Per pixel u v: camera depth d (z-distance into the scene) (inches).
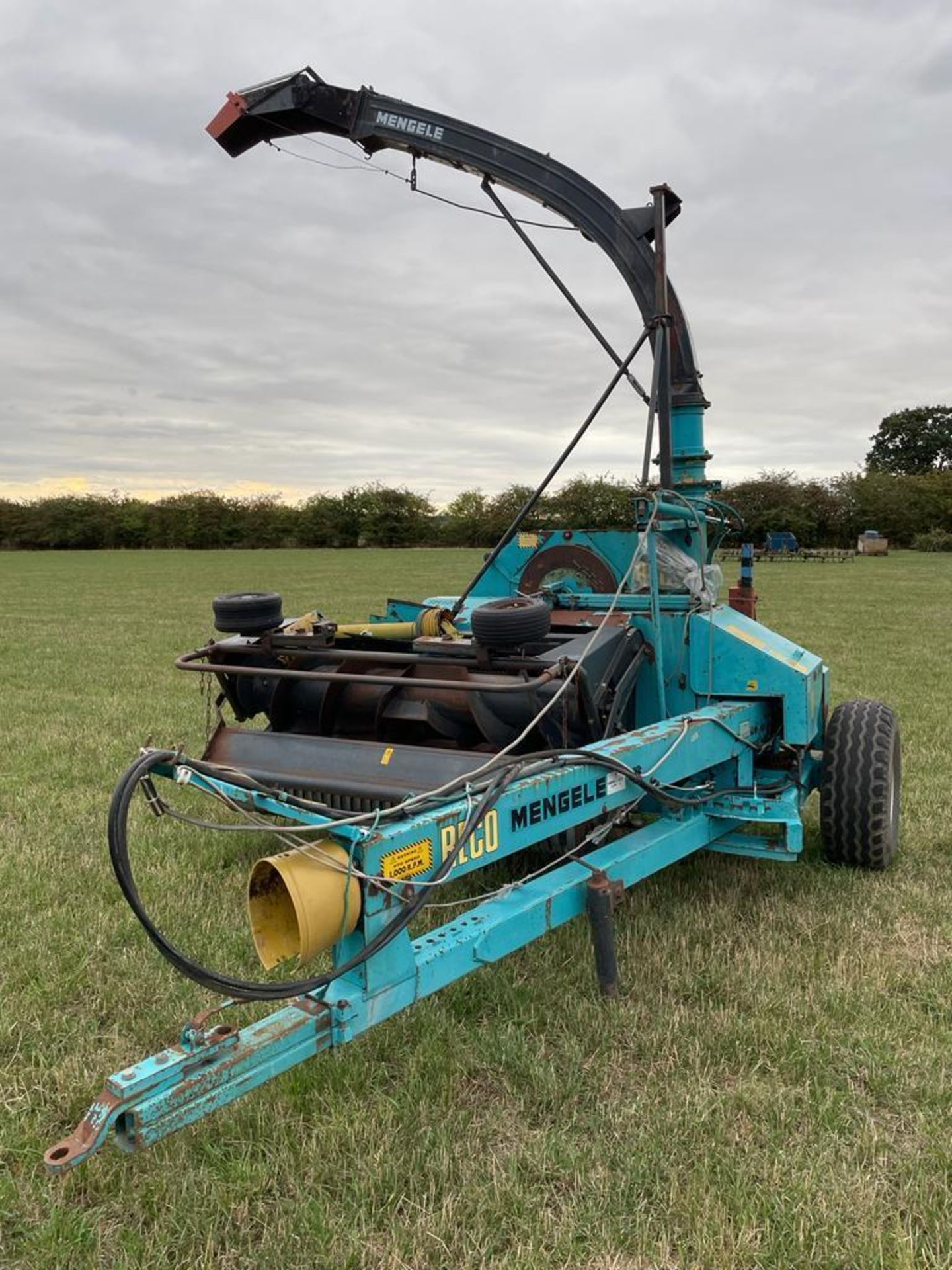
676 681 197.3
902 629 709.3
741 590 230.7
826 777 211.9
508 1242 103.3
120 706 408.8
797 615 823.7
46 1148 118.0
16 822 247.8
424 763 150.7
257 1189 110.2
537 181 217.9
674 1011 148.9
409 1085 129.3
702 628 193.6
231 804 122.0
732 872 212.7
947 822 248.7
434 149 224.5
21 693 448.5
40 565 2027.6
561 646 172.4
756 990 155.6
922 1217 105.0
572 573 224.7
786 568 1662.2
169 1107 91.2
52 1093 128.6
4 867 210.2
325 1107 125.8
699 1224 103.4
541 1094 127.6
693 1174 112.0
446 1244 102.0
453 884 199.6
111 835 100.7
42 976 160.1
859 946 173.6
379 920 110.0
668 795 164.2
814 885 204.8
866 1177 111.7
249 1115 122.6
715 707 187.8
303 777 157.3
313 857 105.5
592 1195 108.9
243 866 214.7
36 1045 139.8
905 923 184.9
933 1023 146.9
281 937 113.6
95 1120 87.7
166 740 343.9
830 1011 150.6
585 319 214.8
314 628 183.6
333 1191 111.1
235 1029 98.5
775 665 188.1
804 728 188.2
